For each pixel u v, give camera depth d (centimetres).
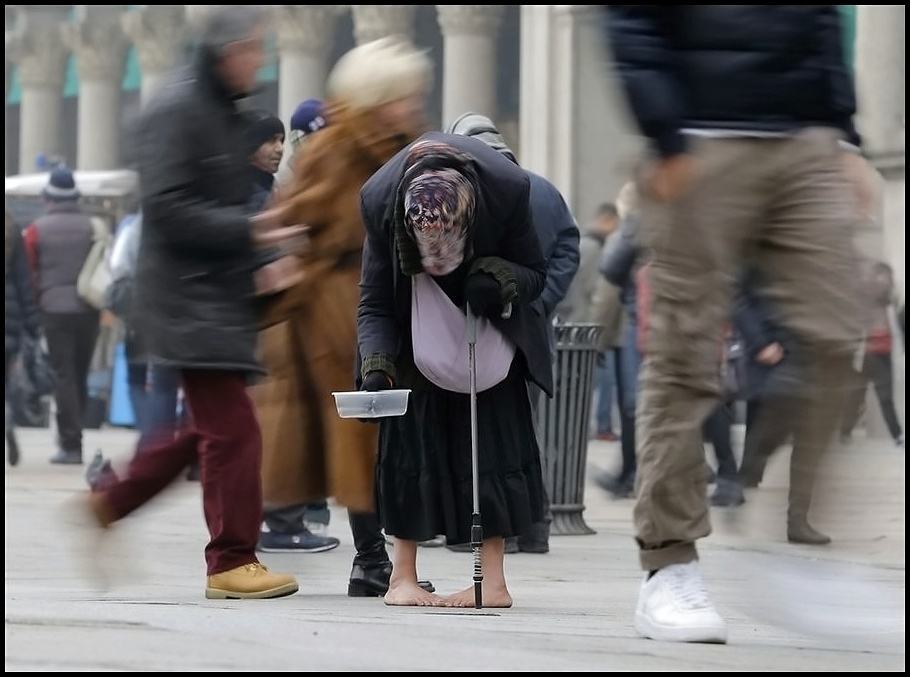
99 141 11694
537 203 2377
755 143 1342
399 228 1652
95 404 6688
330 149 1944
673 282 1351
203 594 1905
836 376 1384
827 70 1353
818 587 1588
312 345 1958
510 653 1277
